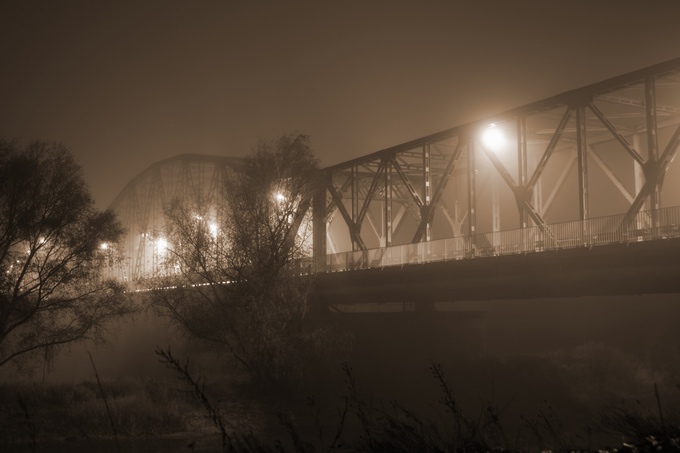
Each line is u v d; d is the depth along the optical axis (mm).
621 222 33000
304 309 42125
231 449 9914
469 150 44281
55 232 42500
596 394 36688
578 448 13094
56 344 42969
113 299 43469
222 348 41312
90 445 28875
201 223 42156
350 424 31891
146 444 29109
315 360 41344
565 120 37938
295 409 35344
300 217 42719
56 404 36219
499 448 11984
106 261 44500
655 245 30531
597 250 32844
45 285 42031
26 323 42625
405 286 44250
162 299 41281
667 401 34281
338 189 61844
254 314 39938
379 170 52000
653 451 11172
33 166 42281
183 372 9781
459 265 39625
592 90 36438
